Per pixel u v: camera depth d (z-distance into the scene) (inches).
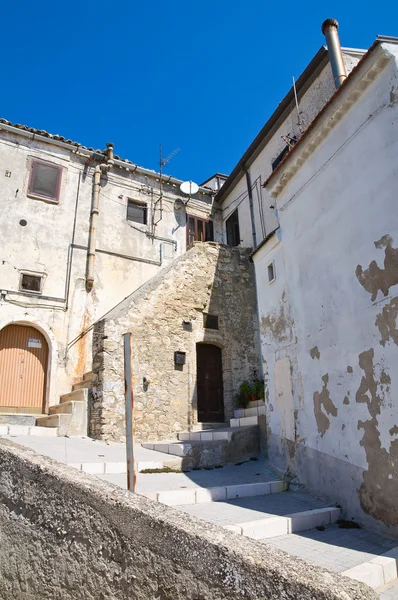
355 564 159.5
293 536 196.1
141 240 571.2
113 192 569.6
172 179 614.2
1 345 457.1
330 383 251.1
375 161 229.5
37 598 117.8
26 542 126.3
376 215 225.3
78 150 551.8
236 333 473.4
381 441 209.6
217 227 646.5
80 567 109.1
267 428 329.4
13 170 505.0
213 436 350.3
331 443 246.1
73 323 491.8
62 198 527.8
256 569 79.8
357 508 220.2
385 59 225.6
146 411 380.8
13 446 150.6
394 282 210.7
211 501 238.5
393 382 205.6
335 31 408.8
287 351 304.0
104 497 109.6
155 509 103.0
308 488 263.3
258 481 278.8
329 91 419.8
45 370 472.7
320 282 267.7
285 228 313.9
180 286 442.9
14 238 484.4
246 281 500.4
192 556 88.8
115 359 376.8
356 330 233.1
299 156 292.2
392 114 220.5
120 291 535.2
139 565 97.2
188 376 418.3
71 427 364.2
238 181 614.2
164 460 298.5
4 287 464.1
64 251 510.9
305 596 72.6
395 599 142.3
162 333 413.4
